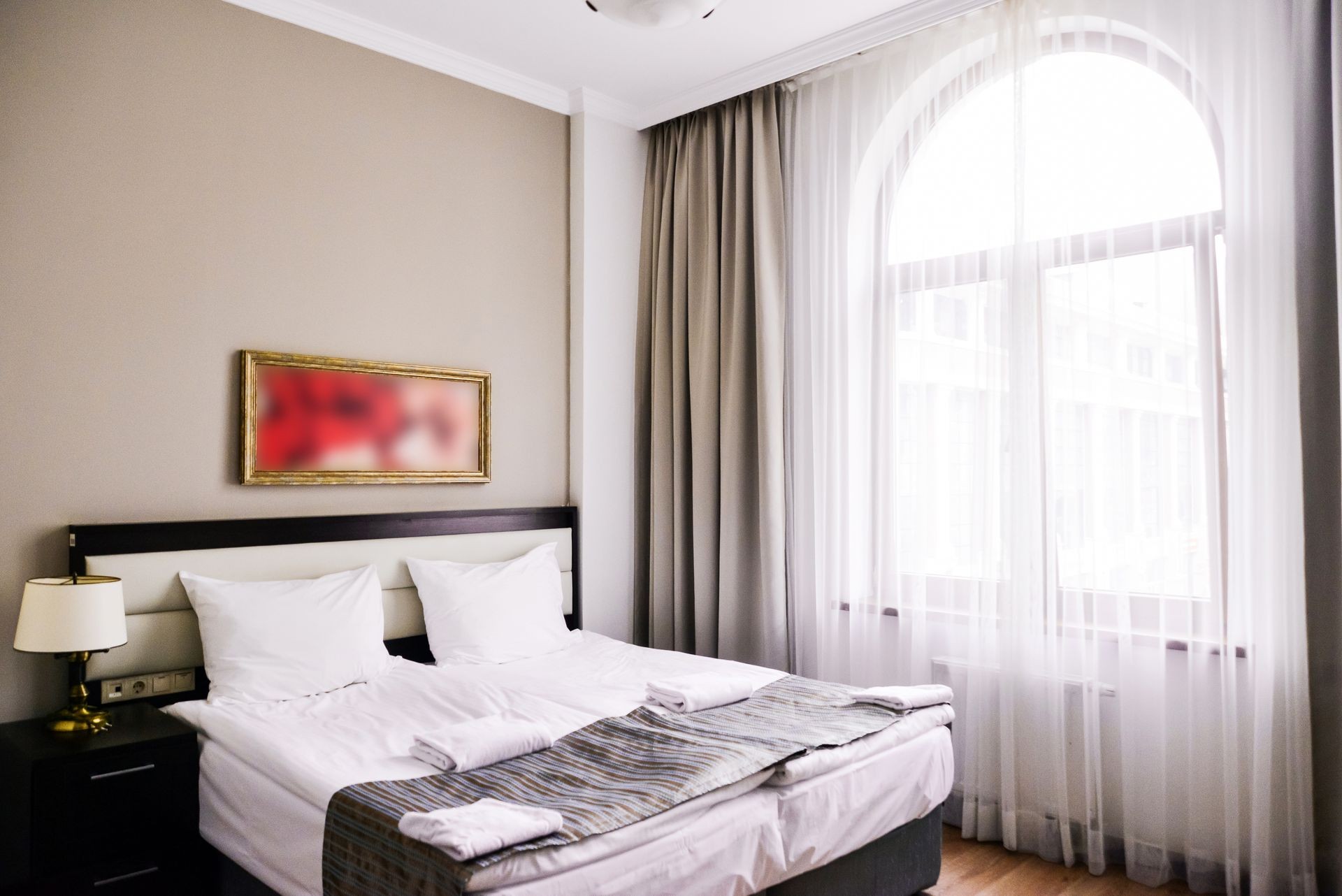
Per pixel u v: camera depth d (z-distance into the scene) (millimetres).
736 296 3889
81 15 2834
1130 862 2908
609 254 4250
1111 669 3029
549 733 2350
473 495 3832
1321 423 2609
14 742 2428
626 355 4320
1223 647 2756
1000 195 3252
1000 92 3256
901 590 3498
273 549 3170
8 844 2377
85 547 2775
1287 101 2658
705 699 2682
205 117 3096
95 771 2355
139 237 2947
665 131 4324
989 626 3223
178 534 2963
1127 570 2961
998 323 3250
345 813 1942
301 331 3320
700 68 3848
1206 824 2812
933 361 3436
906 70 3520
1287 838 2627
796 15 3391
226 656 2826
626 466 4312
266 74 3242
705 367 3973
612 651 3523
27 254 2727
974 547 3287
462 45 3656
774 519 3760
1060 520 3096
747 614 3869
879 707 2725
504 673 3154
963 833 3240
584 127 4141
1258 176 2711
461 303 3791
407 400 3598
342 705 2758
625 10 2664
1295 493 2613
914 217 3506
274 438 3229
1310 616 2611
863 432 3631
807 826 2236
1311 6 2609
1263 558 2678
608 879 1783
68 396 2805
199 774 2527
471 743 2211
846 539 3646
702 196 4105
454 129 3779
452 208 3770
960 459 3357
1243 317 2754
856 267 3664
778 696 2840
